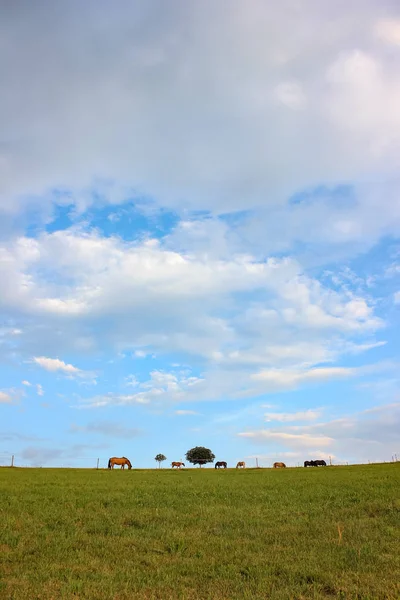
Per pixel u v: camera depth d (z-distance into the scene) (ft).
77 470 184.14
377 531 51.85
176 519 59.57
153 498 77.92
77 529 52.95
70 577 35.83
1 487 94.02
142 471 179.83
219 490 90.07
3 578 35.70
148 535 51.29
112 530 53.06
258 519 59.11
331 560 40.98
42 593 32.37
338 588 34.12
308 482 106.22
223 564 40.93
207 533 52.65
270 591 34.12
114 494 82.89
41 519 58.39
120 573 37.60
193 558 42.70
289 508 68.13
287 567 39.11
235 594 33.12
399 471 138.00
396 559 40.68
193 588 34.96
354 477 118.42
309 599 32.30
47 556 42.16
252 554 43.39
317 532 51.88
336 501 73.61
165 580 36.40
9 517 58.49
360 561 40.47
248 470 186.39
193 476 139.33
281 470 180.04
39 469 186.19
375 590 33.24
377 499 73.61
